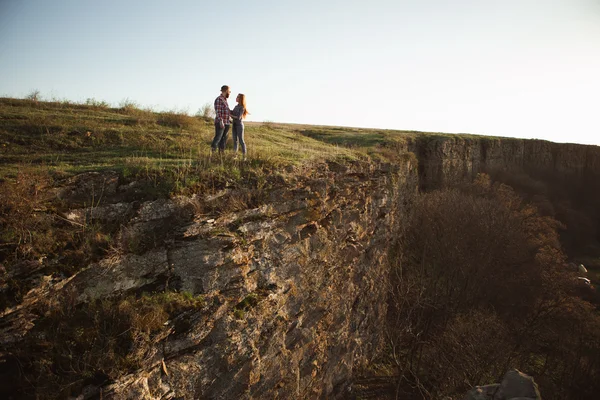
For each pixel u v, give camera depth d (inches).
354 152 707.4
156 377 244.1
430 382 617.3
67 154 362.3
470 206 1147.9
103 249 247.0
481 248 1010.7
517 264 1099.9
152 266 270.4
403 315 789.9
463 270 940.0
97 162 340.2
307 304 425.1
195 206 303.9
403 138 1545.3
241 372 310.5
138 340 233.6
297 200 404.8
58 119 462.6
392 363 692.7
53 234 236.7
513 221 1176.8
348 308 547.8
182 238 286.8
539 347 885.8
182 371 261.9
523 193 2117.4
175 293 271.6
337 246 504.1
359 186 570.9
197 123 613.9
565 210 2174.0
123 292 253.0
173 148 427.5
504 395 297.9
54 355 209.0
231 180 346.9
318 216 446.0
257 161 413.4
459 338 628.1
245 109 422.3
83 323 227.0
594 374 759.7
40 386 198.4
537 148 2672.2
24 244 220.5
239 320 309.3
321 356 467.2
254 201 355.6
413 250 1057.5
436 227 1085.1
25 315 209.2
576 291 1284.4
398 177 836.0
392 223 787.4
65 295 227.8
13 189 237.3
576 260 1755.7
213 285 295.9
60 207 253.1
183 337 262.5
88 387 209.9
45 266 223.0
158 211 286.7
